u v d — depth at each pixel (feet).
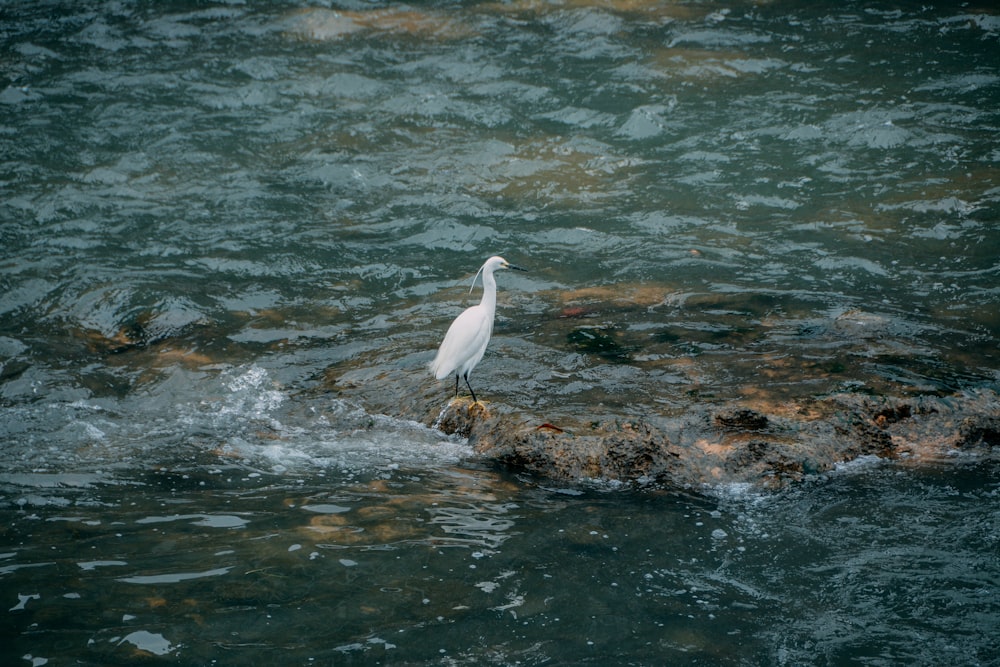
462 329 31.91
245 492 28.53
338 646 21.43
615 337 38.14
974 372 33.91
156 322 39.96
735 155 56.65
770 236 47.52
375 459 30.76
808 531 26.30
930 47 71.56
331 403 34.24
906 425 30.78
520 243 47.88
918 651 21.62
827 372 34.17
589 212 50.80
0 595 22.88
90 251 46.01
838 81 66.39
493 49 75.20
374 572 24.21
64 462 30.30
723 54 72.49
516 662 21.08
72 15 82.28
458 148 58.70
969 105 61.11
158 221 49.47
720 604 23.27
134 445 31.48
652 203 51.55
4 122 60.85
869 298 41.09
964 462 29.48
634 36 77.10
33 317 40.32
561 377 34.78
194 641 21.43
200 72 70.28
